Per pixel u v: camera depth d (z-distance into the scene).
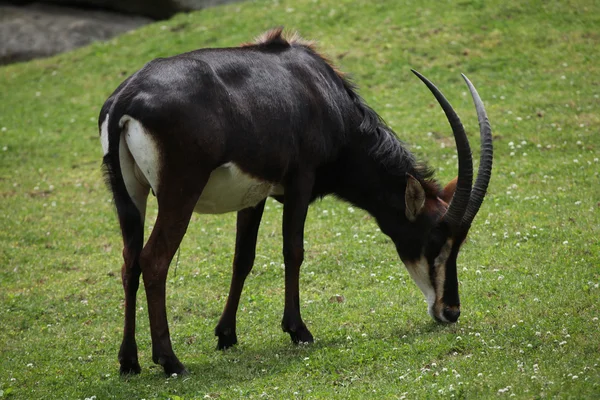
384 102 39.06
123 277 17.28
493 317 18.67
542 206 26.48
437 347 16.98
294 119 18.05
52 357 19.53
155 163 16.39
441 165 31.95
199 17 53.31
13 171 36.84
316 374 16.50
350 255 24.86
